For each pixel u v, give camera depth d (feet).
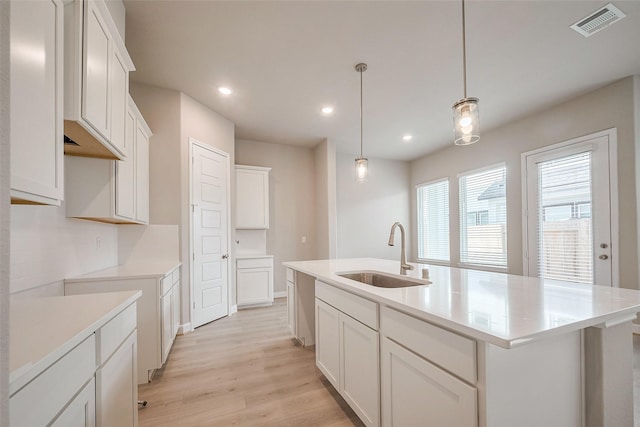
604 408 3.57
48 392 2.39
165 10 6.55
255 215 14.71
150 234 9.77
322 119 12.93
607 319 3.29
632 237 9.15
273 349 8.93
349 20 6.91
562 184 11.16
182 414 5.74
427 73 9.21
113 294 4.54
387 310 4.39
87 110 4.35
